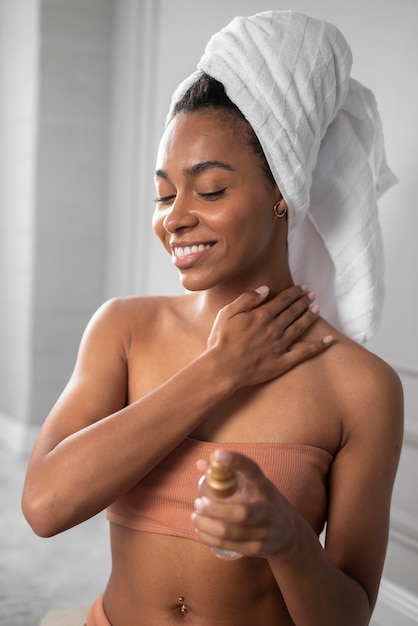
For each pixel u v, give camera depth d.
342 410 0.98
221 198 0.93
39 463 0.92
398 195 1.76
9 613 2.21
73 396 1.01
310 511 0.96
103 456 0.89
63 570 2.52
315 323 1.04
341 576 0.91
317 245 1.16
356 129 1.12
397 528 1.81
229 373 0.93
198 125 0.94
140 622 0.98
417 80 1.70
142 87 3.22
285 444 0.95
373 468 0.97
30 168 3.64
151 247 3.14
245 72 0.93
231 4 2.46
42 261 3.67
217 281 0.95
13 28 3.79
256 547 0.75
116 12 3.54
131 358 1.06
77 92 3.60
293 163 0.95
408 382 1.76
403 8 1.73
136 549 0.97
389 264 1.79
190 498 0.93
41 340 3.73
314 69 0.97
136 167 3.30
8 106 3.90
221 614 0.94
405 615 1.78
